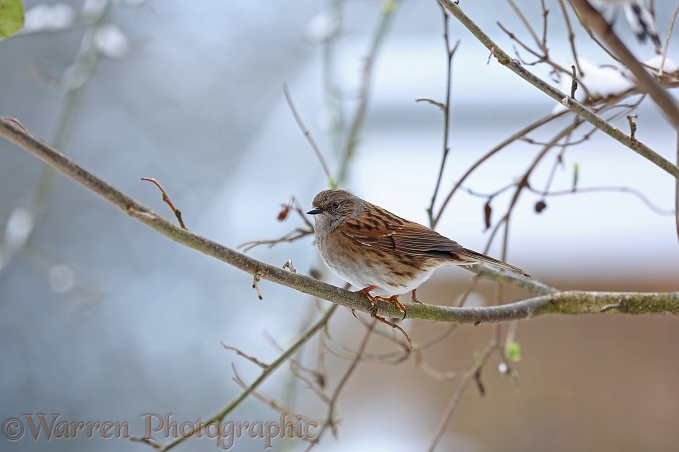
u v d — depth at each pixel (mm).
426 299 12062
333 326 12906
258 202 15578
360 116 11156
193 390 16797
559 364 11734
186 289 17734
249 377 14234
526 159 12758
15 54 18969
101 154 19391
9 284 17547
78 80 11367
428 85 14703
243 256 5555
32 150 4793
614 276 11117
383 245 7414
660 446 11094
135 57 17547
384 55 15914
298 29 20578
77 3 18625
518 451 11703
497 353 12094
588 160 12328
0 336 17172
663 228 11398
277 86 20312
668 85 6762
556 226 11680
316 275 8133
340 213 7715
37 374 17062
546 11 6797
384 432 12461
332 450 12500
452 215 12055
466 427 12164
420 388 12570
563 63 7305
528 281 8102
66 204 18469
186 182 19391
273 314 15570
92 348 17281
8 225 11328
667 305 6777
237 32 20625
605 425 11398
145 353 17188
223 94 20234
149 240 18375
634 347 11477
